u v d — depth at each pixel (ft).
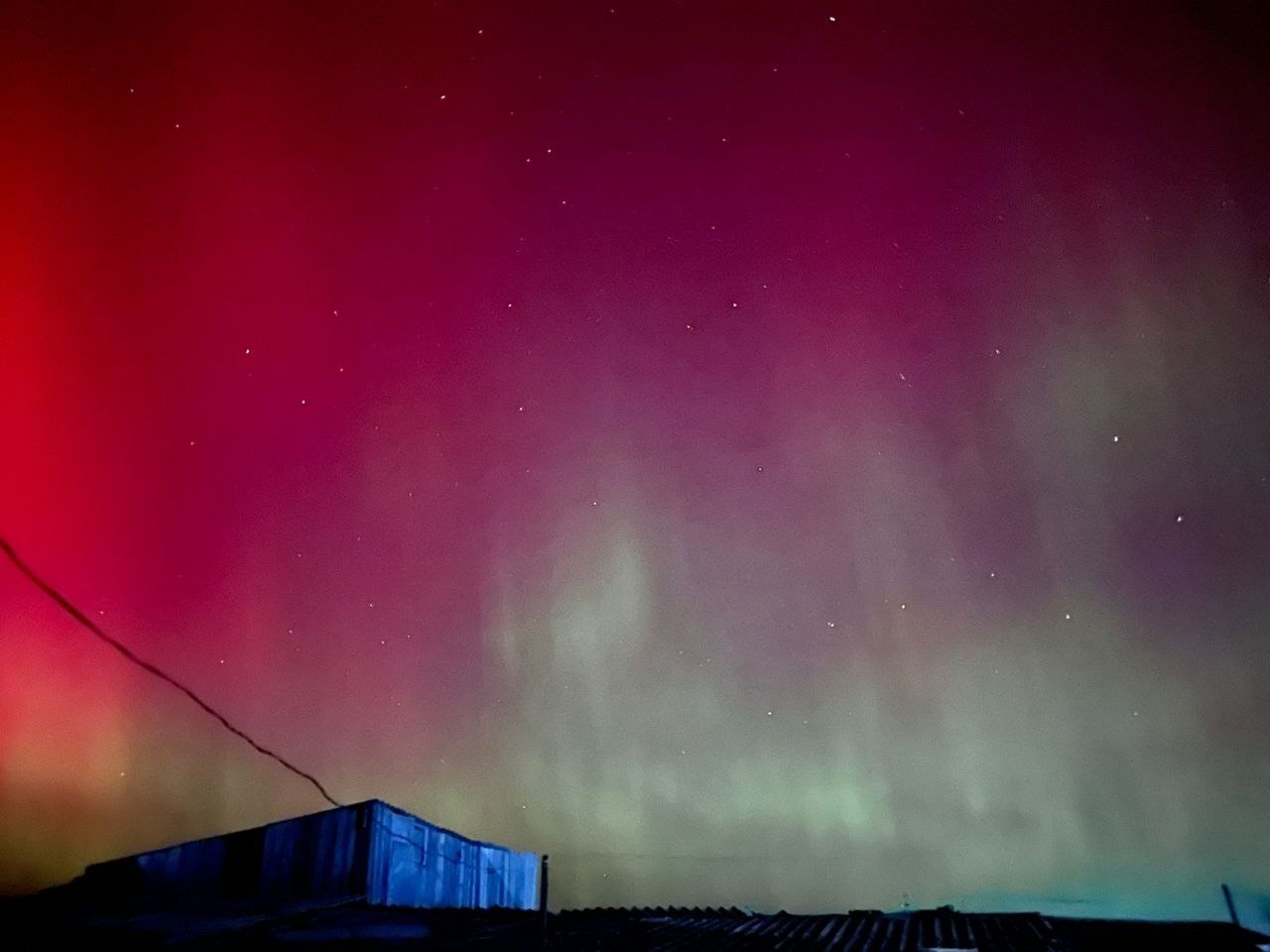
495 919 37.22
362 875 40.45
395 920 35.37
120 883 41.39
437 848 46.50
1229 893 57.47
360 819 41.68
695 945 31.71
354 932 32.24
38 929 32.22
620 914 39.47
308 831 41.88
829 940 33.22
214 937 30.63
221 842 42.19
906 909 40.50
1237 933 35.68
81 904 39.04
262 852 41.75
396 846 42.91
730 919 38.50
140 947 29.43
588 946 30.73
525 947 30.04
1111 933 36.11
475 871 50.39
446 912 38.52
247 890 40.96
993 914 39.32
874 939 33.37
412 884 43.83
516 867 55.57
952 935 34.06
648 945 31.35
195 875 41.52
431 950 29.01
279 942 30.19
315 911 35.91
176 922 33.24
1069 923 37.68
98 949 29.45
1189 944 34.19
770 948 31.37
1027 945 31.76
